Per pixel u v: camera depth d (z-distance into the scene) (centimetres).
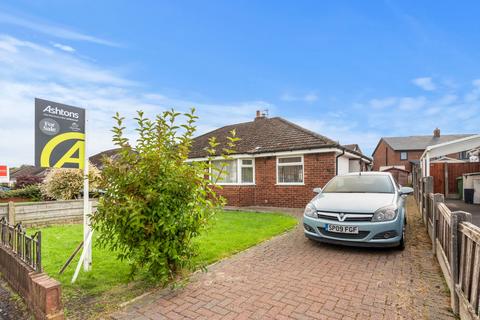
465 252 274
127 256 367
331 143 1151
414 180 1597
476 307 241
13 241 417
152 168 363
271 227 757
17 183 1841
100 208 365
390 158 4250
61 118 415
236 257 505
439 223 460
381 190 617
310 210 570
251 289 368
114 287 378
